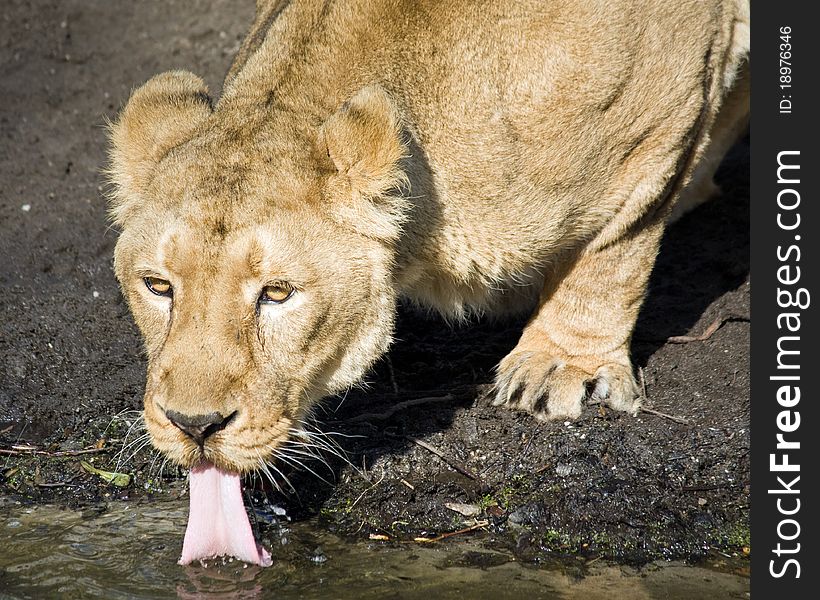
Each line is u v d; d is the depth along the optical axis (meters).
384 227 8.95
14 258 14.15
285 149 8.88
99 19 19.09
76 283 13.85
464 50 9.73
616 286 11.22
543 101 9.81
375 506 10.23
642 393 11.42
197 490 8.96
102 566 9.47
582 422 11.02
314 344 8.89
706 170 14.66
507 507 10.17
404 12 9.70
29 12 19.28
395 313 9.54
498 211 9.89
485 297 10.70
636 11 10.13
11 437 11.52
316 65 9.53
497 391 11.48
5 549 9.74
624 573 9.38
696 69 10.73
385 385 11.81
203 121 9.47
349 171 8.78
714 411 11.18
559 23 9.84
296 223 8.62
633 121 10.38
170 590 9.12
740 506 10.09
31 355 12.64
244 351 8.60
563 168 10.02
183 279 8.50
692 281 13.63
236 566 9.40
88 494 10.70
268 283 8.55
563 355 11.48
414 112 9.55
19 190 15.48
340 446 10.85
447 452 10.78
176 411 8.41
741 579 9.29
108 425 11.64
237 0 19.06
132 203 9.45
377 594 9.01
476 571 9.37
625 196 10.73
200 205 8.52
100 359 12.66
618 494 10.13
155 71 17.89
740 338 12.25
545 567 9.45
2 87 17.78
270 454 8.87
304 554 9.60
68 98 17.55
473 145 9.70
